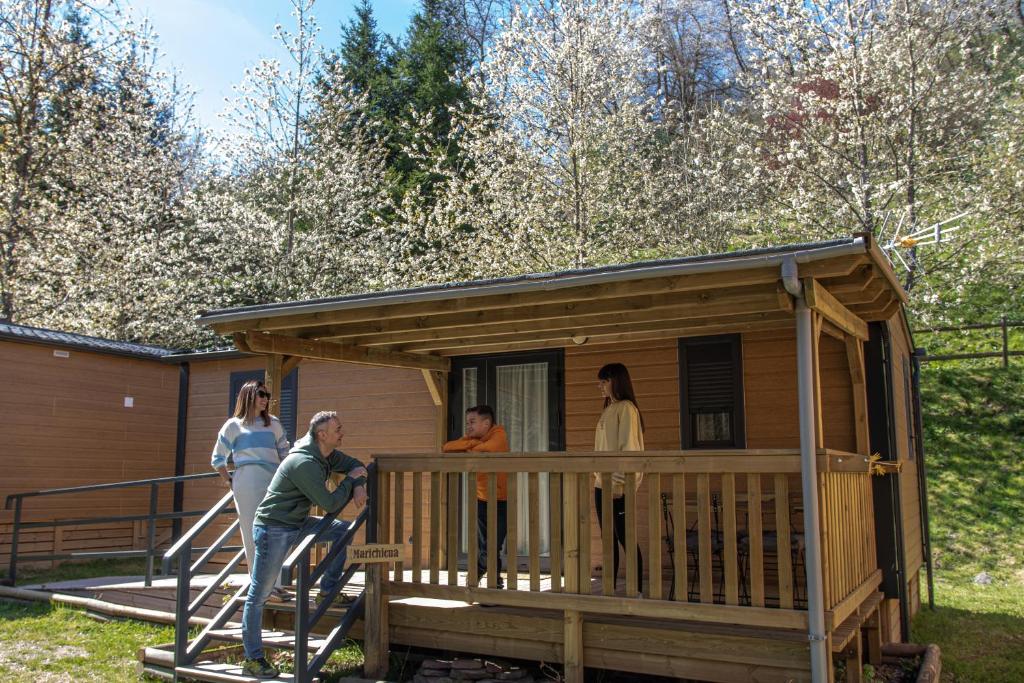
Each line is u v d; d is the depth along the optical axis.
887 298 6.02
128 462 11.86
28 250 16.98
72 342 11.26
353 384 9.99
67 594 8.44
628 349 7.88
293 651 6.24
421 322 6.57
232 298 19.45
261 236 19.52
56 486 11.09
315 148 20.59
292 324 6.46
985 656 7.27
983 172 15.59
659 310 6.36
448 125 25.91
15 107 16.75
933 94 14.98
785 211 15.81
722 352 7.43
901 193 15.38
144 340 19.27
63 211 18.22
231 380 11.76
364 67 30.28
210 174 22.22
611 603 5.23
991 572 11.23
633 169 18.47
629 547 5.33
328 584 6.05
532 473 5.62
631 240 17.64
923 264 15.42
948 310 17.00
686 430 7.47
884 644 6.66
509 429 8.42
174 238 19.81
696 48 28.66
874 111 15.34
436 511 5.94
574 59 17.06
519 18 17.59
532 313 6.04
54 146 17.31
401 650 6.39
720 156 18.88
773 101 16.14
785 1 15.55
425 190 23.34
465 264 18.05
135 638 7.11
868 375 6.85
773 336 7.24
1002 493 12.94
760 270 4.75
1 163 16.66
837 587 4.99
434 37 28.66
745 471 4.93
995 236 15.19
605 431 6.11
